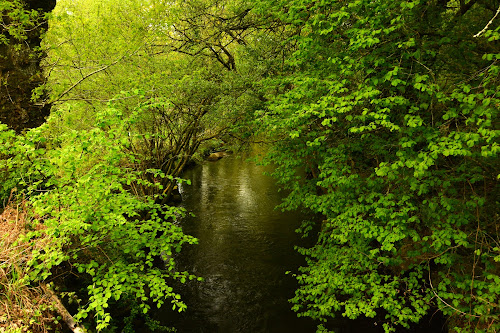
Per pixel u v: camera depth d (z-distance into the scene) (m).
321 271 6.13
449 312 4.89
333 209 5.99
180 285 9.35
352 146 6.37
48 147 5.25
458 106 4.99
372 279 5.46
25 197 5.07
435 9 5.74
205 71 11.15
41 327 4.14
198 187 19.14
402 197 4.98
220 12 11.05
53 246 4.10
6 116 6.71
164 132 11.69
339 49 6.50
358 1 4.70
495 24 5.37
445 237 4.81
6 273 3.94
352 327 7.29
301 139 7.62
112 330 5.93
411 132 4.79
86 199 4.31
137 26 7.92
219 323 7.84
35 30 7.12
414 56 5.02
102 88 8.91
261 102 10.27
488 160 4.95
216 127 12.55
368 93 4.63
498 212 5.14
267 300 8.66
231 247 11.55
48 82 7.77
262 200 16.56
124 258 5.77
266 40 9.98
